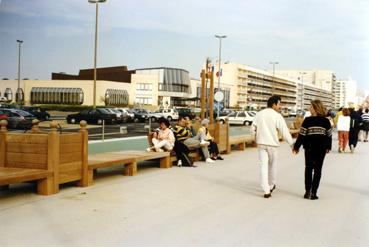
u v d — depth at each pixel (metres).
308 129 8.00
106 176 10.04
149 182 9.29
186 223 5.95
